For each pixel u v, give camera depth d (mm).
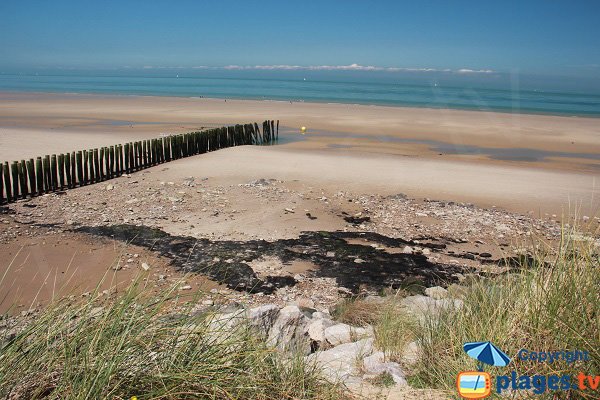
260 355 3555
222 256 9742
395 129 27438
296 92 60219
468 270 9453
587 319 3490
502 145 22812
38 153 18859
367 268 9484
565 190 15188
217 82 96688
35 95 54344
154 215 12000
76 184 14617
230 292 8281
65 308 3416
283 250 10195
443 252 10336
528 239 10930
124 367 3047
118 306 3373
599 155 21422
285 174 16188
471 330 4012
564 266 3945
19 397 2879
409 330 5207
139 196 13531
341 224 11859
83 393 2803
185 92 62219
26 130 25594
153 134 25344
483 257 10078
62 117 33094
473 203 13750
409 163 18641
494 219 12320
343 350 5047
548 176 17109
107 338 3143
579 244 4273
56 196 13453
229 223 11625
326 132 27562
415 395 3701
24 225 11117
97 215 11906
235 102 45875
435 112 31797
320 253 10125
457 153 21109
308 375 3748
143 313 3420
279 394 3443
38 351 3070
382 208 13102
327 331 5750
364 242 10789
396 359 4633
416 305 6164
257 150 20609
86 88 71812
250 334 3803
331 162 18266
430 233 11391
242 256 9789
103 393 2885
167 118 33406
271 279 8875
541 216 12695
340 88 62719
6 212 12000
